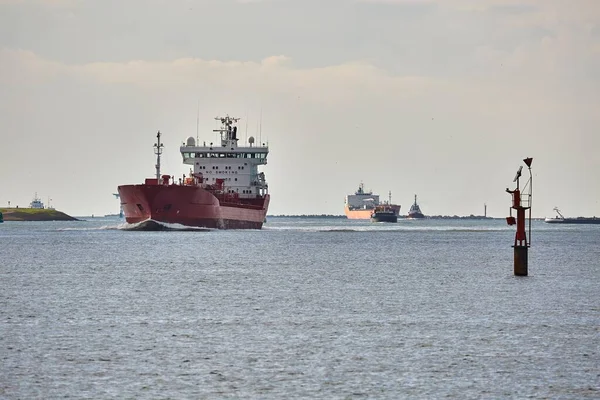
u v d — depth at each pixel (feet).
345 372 513.86
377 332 639.35
